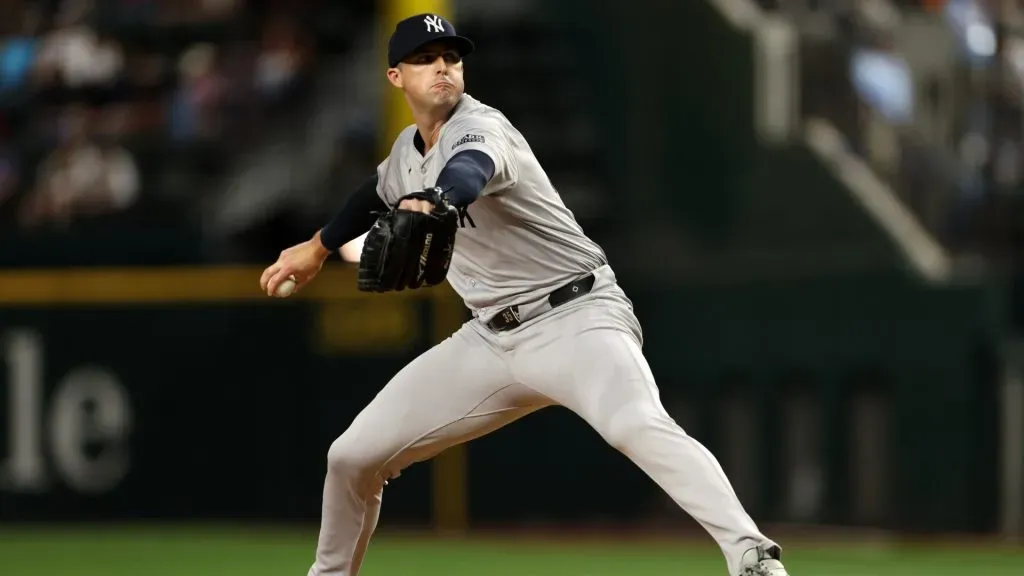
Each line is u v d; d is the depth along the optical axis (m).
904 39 43.03
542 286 15.12
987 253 39.38
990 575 27.48
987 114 42.12
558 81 42.88
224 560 30.92
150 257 38.56
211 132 45.78
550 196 15.12
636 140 38.72
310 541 34.62
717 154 37.16
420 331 36.66
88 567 30.02
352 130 43.75
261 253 42.34
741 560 13.97
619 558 30.73
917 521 33.69
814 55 39.16
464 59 43.84
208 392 38.25
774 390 35.38
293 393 37.69
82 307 38.84
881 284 34.25
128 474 38.62
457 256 15.48
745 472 35.59
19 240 39.16
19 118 47.59
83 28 48.62
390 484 37.28
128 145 45.66
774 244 35.84
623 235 38.50
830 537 34.34
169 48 48.25
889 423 34.16
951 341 33.50
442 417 15.65
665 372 36.53
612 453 36.03
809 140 36.16
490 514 36.62
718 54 37.44
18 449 39.06
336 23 48.19
